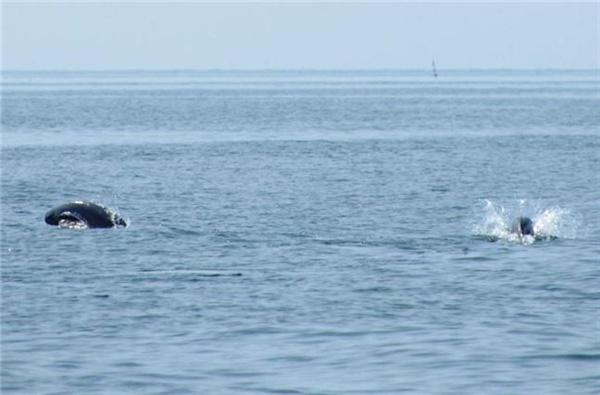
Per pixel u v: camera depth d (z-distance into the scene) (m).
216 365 54.91
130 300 70.00
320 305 68.50
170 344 59.03
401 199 125.44
